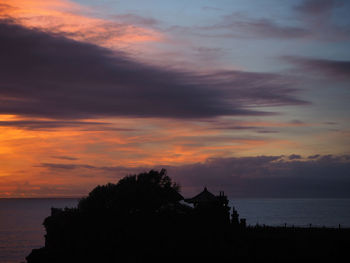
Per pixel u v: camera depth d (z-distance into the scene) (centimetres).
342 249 5669
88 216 8488
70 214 8850
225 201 7769
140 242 7381
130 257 7062
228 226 7156
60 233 8612
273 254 5938
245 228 7112
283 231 6875
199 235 7050
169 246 6975
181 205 8350
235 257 6128
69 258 7969
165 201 8406
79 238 8188
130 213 8262
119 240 7631
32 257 8531
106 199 8962
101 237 7944
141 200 8325
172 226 7562
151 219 7900
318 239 6094
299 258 5678
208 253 6469
